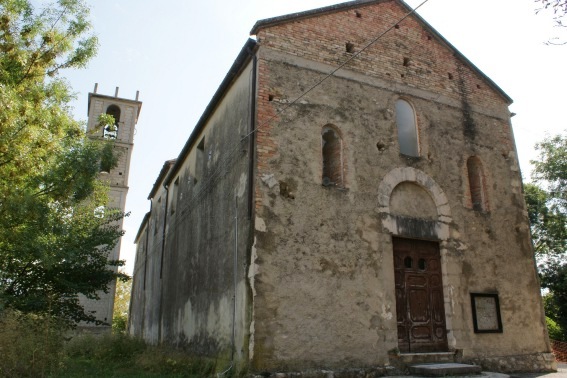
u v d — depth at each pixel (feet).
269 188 33.83
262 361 30.04
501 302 42.04
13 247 39.78
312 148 36.60
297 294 32.55
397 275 38.04
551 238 78.54
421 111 44.06
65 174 37.88
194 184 52.95
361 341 33.83
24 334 28.94
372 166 39.11
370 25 43.88
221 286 37.63
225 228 38.86
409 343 36.76
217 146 44.80
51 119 35.32
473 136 46.65
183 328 48.60
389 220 38.42
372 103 41.09
